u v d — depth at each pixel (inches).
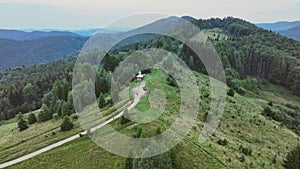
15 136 3666.3
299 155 2635.3
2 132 4119.1
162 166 1820.9
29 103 7047.2
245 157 2503.7
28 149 2837.1
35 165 2516.0
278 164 2669.8
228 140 2792.8
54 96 5083.7
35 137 3341.5
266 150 2950.3
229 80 6112.2
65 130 3120.1
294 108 6717.5
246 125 3538.4
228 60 7450.8
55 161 2480.3
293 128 4719.5
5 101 6943.9
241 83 6717.5
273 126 3944.4
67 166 2357.3
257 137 3270.2
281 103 6899.6
